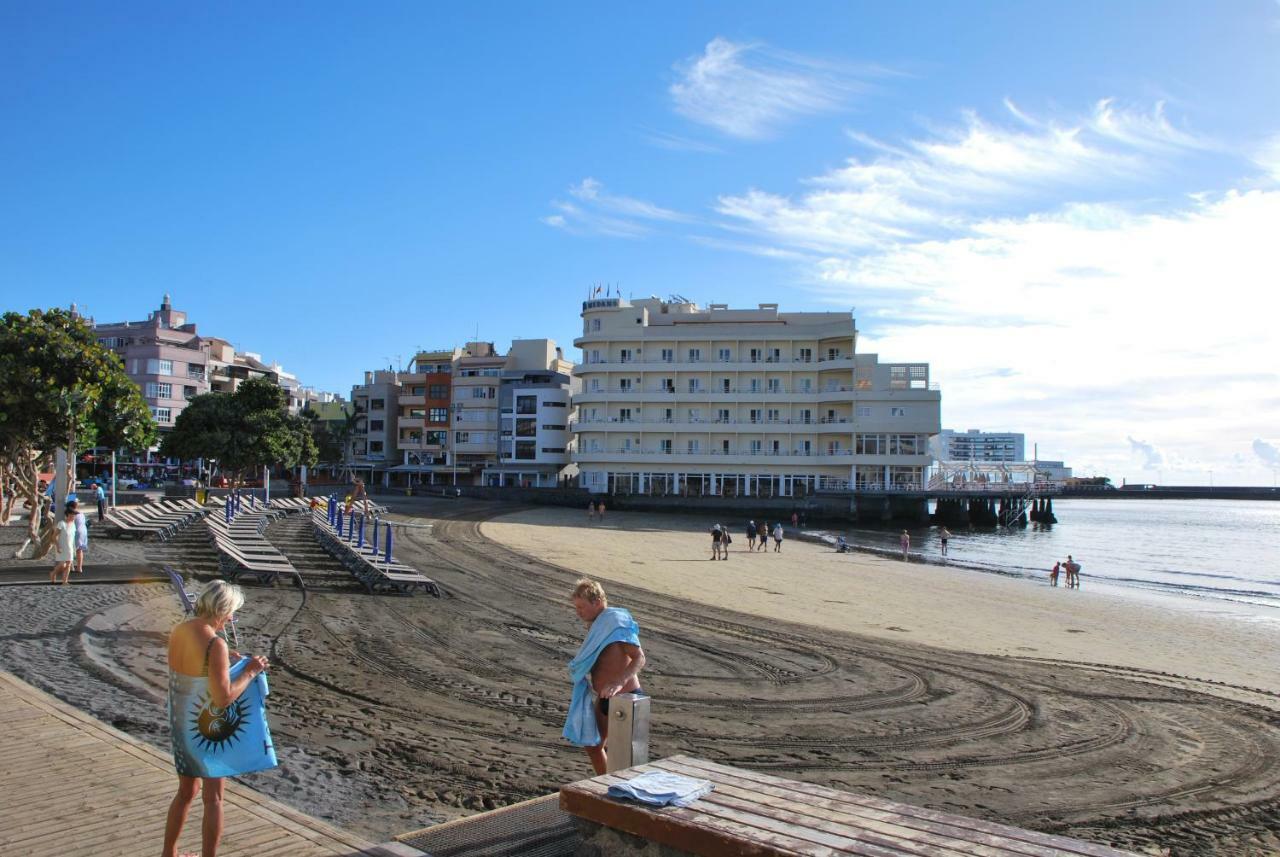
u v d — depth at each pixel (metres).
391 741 9.95
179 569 22.70
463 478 107.00
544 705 12.48
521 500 92.75
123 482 75.38
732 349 94.62
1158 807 10.02
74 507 18.97
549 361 109.62
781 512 88.62
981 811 9.47
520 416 102.94
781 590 32.38
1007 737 12.78
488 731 10.84
